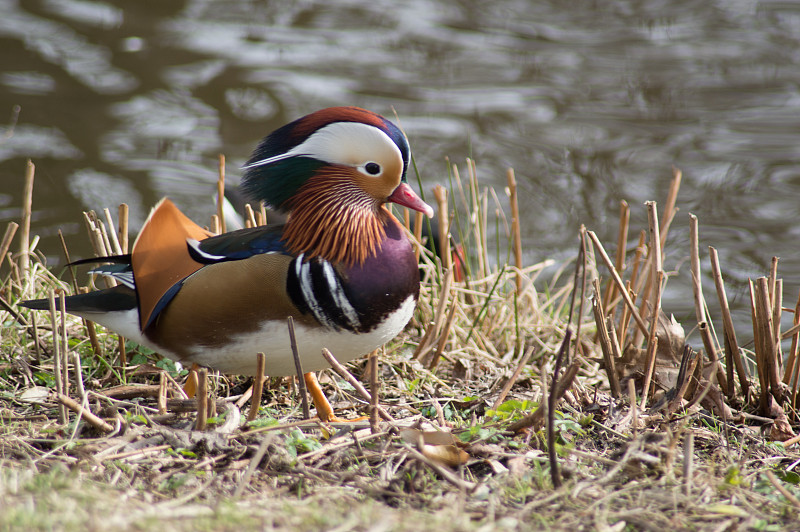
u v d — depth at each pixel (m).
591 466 6.22
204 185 15.77
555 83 19.73
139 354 8.37
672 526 5.29
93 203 15.01
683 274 13.86
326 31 21.81
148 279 6.84
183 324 6.76
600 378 8.82
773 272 7.98
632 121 18.33
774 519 5.49
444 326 8.70
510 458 6.15
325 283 6.63
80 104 17.84
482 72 20.05
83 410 6.19
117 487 5.45
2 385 7.68
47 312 8.82
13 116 17.16
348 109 6.96
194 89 18.77
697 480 5.90
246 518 4.84
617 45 21.61
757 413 7.78
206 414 6.36
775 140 17.72
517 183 16.34
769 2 23.62
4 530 4.35
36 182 15.47
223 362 6.91
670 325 7.98
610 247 14.60
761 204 15.73
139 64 19.61
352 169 6.86
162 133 17.20
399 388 8.23
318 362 6.97
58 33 20.56
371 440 6.39
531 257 14.49
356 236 6.79
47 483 5.10
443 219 9.77
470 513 5.38
